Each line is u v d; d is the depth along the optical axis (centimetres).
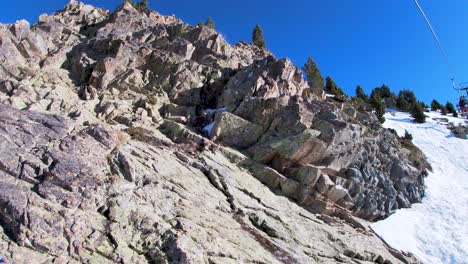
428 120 5981
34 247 1370
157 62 3678
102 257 1458
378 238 2622
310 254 2056
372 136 3350
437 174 3931
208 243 1683
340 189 2723
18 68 3155
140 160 2156
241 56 4888
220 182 2362
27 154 1731
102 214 1611
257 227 2120
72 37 4319
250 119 3120
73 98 3033
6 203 1448
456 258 2519
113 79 3416
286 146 2803
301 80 3684
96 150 1933
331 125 2900
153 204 1805
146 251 1565
